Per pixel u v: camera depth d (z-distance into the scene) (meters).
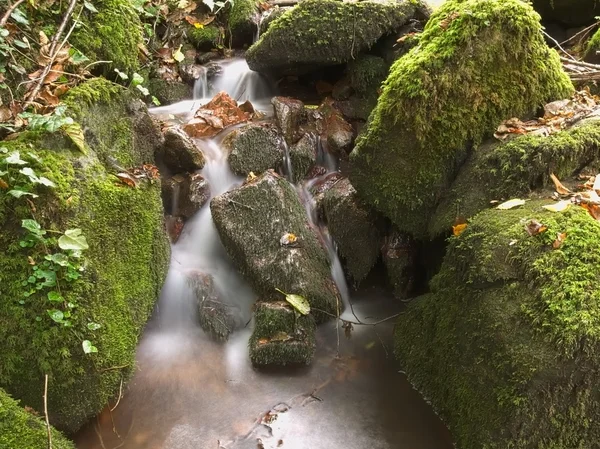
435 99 3.31
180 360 3.56
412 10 4.69
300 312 3.56
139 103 3.93
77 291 2.69
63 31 3.61
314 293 3.69
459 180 3.41
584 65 4.20
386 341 3.74
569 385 2.35
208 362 3.56
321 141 4.62
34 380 2.63
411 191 3.59
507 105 3.40
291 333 3.52
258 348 3.49
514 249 2.69
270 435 3.02
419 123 3.36
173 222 4.12
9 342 2.59
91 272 2.79
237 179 4.33
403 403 3.24
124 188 3.23
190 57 5.72
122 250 3.12
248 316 3.82
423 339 3.34
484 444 2.62
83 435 2.89
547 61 3.47
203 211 4.16
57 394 2.68
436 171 3.48
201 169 4.25
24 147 2.75
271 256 3.72
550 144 3.03
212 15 6.05
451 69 3.29
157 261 3.51
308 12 4.62
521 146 3.11
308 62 4.79
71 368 2.68
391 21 4.61
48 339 2.62
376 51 4.84
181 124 4.69
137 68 4.32
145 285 3.30
